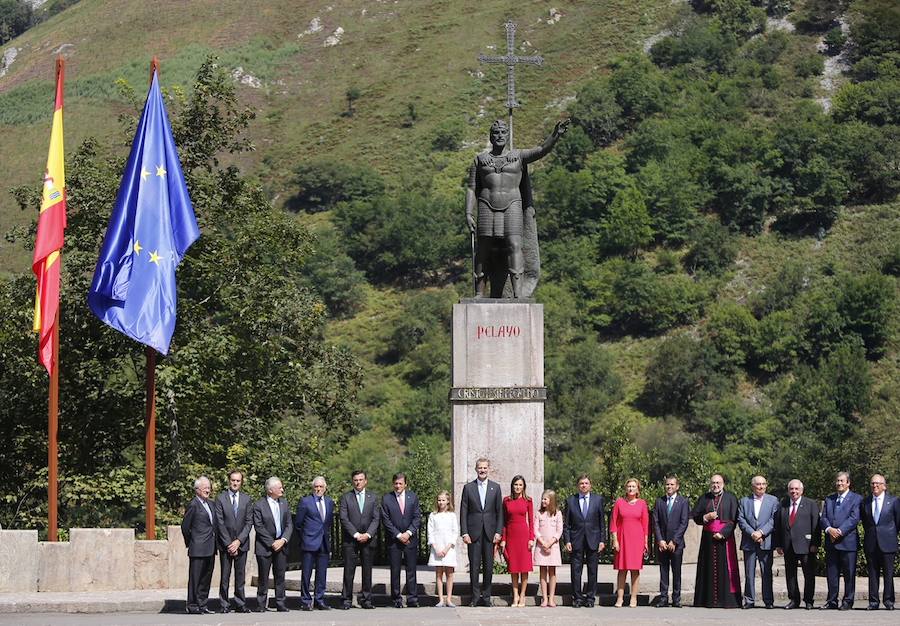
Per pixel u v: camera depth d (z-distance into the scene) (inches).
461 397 933.8
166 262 984.3
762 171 5019.7
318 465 1437.0
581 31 6264.8
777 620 710.5
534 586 864.9
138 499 1289.4
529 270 995.9
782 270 4544.8
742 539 821.2
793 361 4163.4
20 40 6968.5
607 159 5206.7
